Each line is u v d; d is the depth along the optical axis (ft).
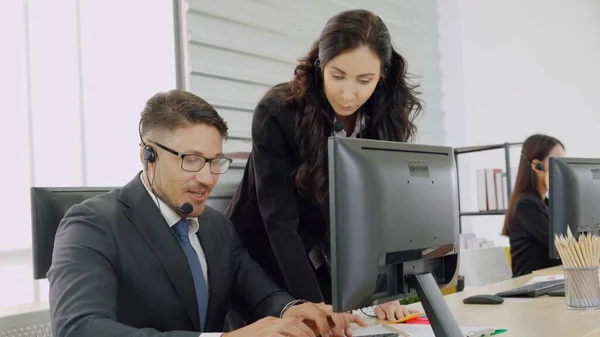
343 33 5.94
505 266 11.19
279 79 12.36
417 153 4.85
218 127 5.25
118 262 5.02
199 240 5.62
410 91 6.71
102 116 11.28
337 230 4.16
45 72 10.89
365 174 4.25
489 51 16.92
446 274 5.18
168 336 4.44
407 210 4.57
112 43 11.28
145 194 5.29
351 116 6.64
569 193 7.28
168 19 10.93
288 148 6.49
